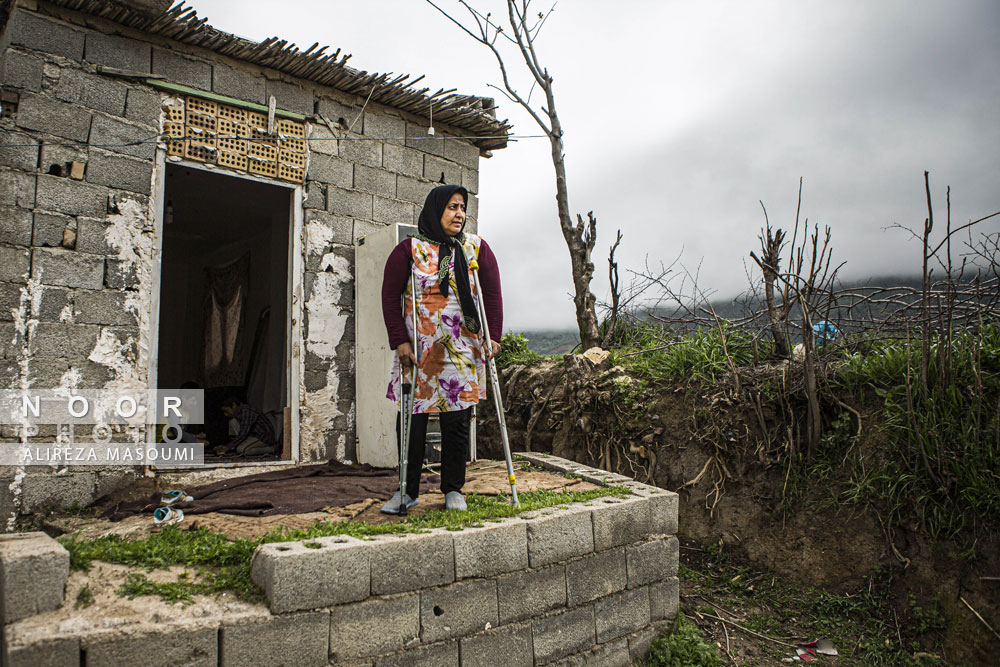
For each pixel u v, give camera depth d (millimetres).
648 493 4359
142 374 4820
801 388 4812
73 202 4594
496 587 3387
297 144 5746
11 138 4391
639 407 5750
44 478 4359
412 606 3059
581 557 3807
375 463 5594
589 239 7195
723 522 5070
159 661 2414
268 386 7562
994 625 3729
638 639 4047
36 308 4406
